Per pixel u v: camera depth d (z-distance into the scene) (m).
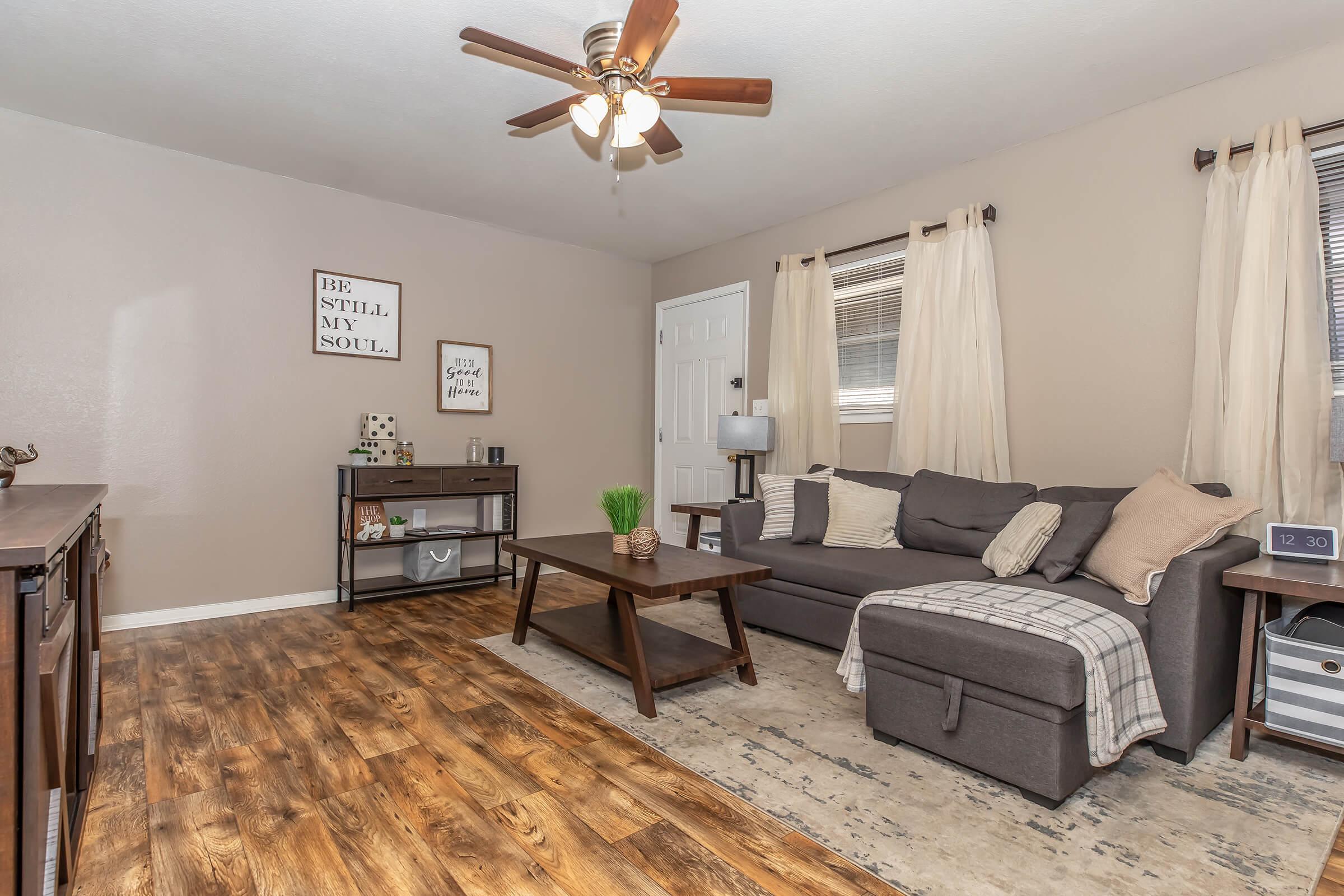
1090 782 1.94
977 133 3.26
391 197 4.19
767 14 2.36
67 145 3.26
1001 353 3.43
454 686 2.65
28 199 3.17
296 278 3.92
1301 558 2.27
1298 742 2.21
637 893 1.45
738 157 3.53
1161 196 2.91
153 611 3.50
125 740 2.15
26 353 3.18
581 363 5.24
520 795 1.84
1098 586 2.39
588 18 2.40
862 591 2.88
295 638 3.28
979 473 3.44
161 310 3.51
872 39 2.50
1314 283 2.51
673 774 1.96
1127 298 3.01
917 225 3.70
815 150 3.45
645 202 4.22
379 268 4.22
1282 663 2.03
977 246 3.46
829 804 1.81
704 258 5.21
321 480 4.02
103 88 2.91
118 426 3.40
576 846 1.61
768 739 2.21
